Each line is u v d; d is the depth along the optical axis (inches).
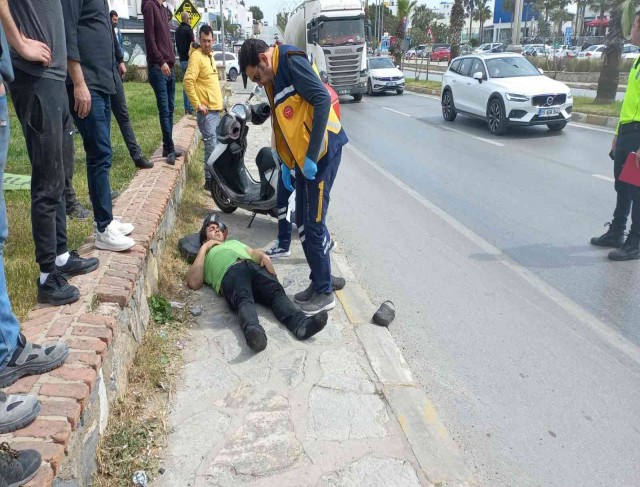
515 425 125.6
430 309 178.9
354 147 453.7
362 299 182.2
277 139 163.2
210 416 124.2
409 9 1733.5
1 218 96.1
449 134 516.4
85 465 100.7
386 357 148.1
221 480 106.5
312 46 823.1
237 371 140.6
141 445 113.9
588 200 294.0
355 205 291.6
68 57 136.6
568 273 204.4
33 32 114.0
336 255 223.3
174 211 237.9
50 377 103.1
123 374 129.4
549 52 1692.9
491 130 517.3
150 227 177.6
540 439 121.4
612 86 643.5
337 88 814.5
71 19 135.1
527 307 179.5
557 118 494.3
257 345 144.3
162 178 238.1
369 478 107.2
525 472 112.3
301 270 203.2
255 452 113.6
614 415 129.0
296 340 155.2
